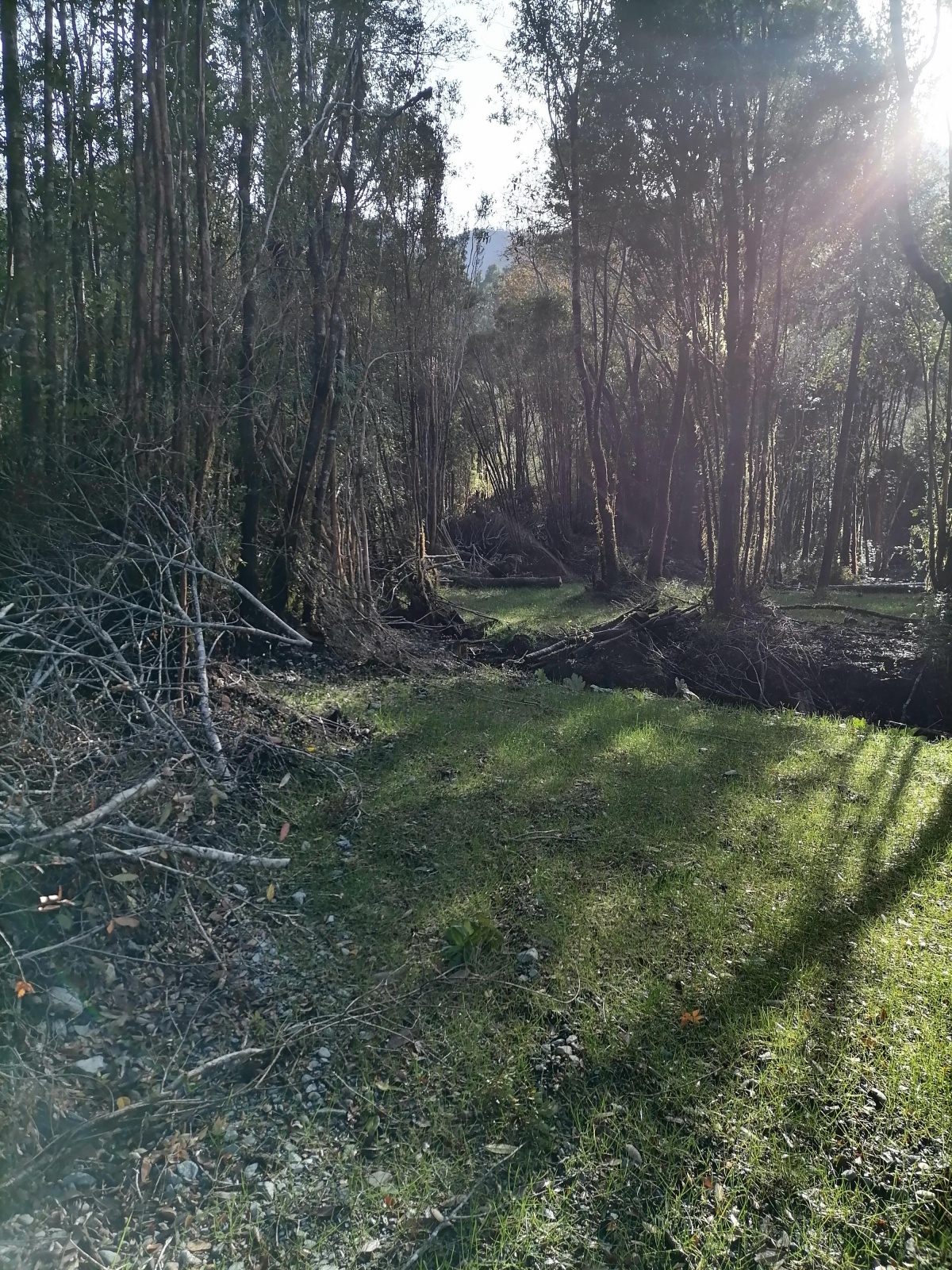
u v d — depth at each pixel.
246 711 7.33
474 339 30.17
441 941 4.48
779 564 26.16
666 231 15.61
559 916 4.68
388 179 12.93
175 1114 3.33
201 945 4.41
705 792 6.54
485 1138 3.27
